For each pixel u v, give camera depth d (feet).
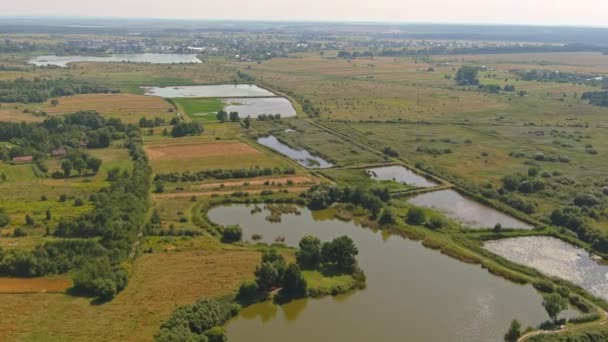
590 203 447.01
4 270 311.68
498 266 342.23
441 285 321.52
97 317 272.31
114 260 318.86
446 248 367.45
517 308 297.74
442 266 346.13
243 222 410.93
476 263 349.61
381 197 457.27
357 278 321.93
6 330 258.98
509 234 393.09
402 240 386.52
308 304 297.74
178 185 481.05
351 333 272.31
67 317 271.49
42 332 258.37
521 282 325.01
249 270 326.03
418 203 461.78
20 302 283.38
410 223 410.93
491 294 312.50
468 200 472.85
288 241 379.55
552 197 470.80
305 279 312.50
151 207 423.64
